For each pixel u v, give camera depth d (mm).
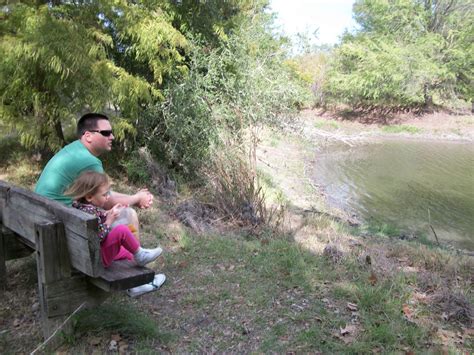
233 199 6367
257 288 4137
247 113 8594
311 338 3361
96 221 2719
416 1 29719
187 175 8414
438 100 30125
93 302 3111
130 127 7480
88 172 3305
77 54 6492
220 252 4977
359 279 4422
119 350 3125
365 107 29219
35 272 4211
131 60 8562
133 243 3193
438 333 3521
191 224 5848
